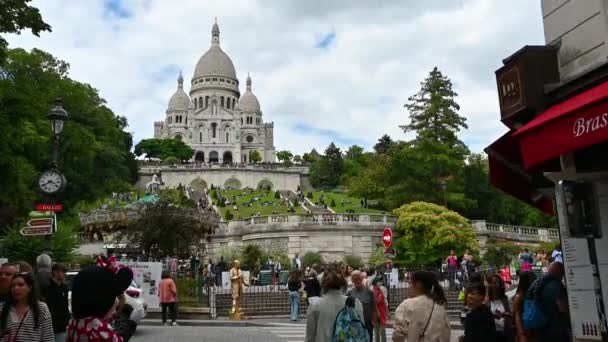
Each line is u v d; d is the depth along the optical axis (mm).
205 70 176500
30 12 17781
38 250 31469
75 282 5637
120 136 83062
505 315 8539
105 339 5430
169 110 173125
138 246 32625
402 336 7203
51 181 15086
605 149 7918
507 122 8688
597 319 7375
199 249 41688
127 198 82500
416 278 7551
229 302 26812
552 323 7496
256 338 16906
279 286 32469
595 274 6719
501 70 8734
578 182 6508
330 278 7363
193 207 35750
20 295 6867
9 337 6742
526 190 9305
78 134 56375
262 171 118875
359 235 49938
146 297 21672
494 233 53531
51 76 55500
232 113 167625
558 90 7941
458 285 29953
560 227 7750
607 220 7695
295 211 74875
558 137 6621
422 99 65812
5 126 19109
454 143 64688
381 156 80750
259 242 51031
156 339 16391
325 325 7125
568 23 8148
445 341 7180
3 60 18516
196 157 162125
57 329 8914
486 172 68438
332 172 125188
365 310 10469
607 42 7441
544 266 28312
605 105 6109
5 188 20828
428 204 51000
